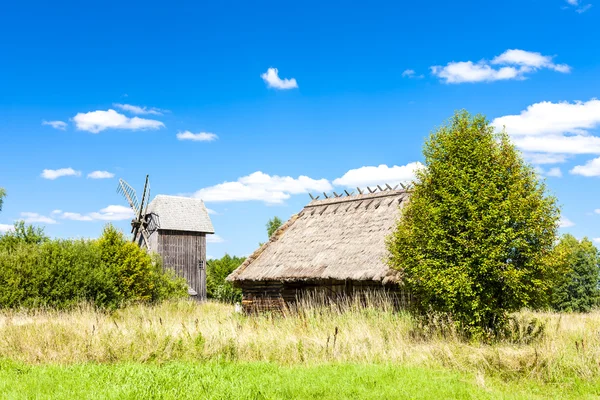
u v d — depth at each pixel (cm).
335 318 1590
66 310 2098
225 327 1441
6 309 2145
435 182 1419
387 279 1764
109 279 2561
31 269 2339
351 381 934
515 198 1308
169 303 2983
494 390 902
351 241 2166
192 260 4991
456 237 1317
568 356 1050
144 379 945
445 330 1308
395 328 1398
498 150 1372
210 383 910
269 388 882
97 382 933
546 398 877
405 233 1411
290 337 1301
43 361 1188
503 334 1295
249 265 2464
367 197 2425
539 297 1352
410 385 909
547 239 1314
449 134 1433
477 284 1288
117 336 1309
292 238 2475
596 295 4150
